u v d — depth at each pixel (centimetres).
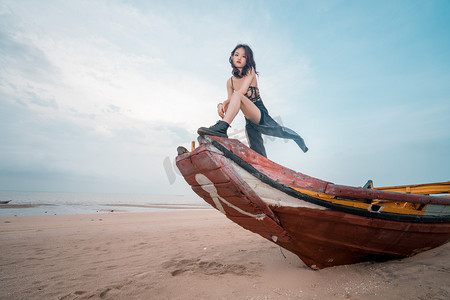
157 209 2625
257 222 344
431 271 321
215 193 336
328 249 368
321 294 283
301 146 416
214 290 314
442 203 389
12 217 1399
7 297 305
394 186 569
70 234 867
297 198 322
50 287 340
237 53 401
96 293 309
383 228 355
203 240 729
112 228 1030
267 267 423
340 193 332
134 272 407
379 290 279
